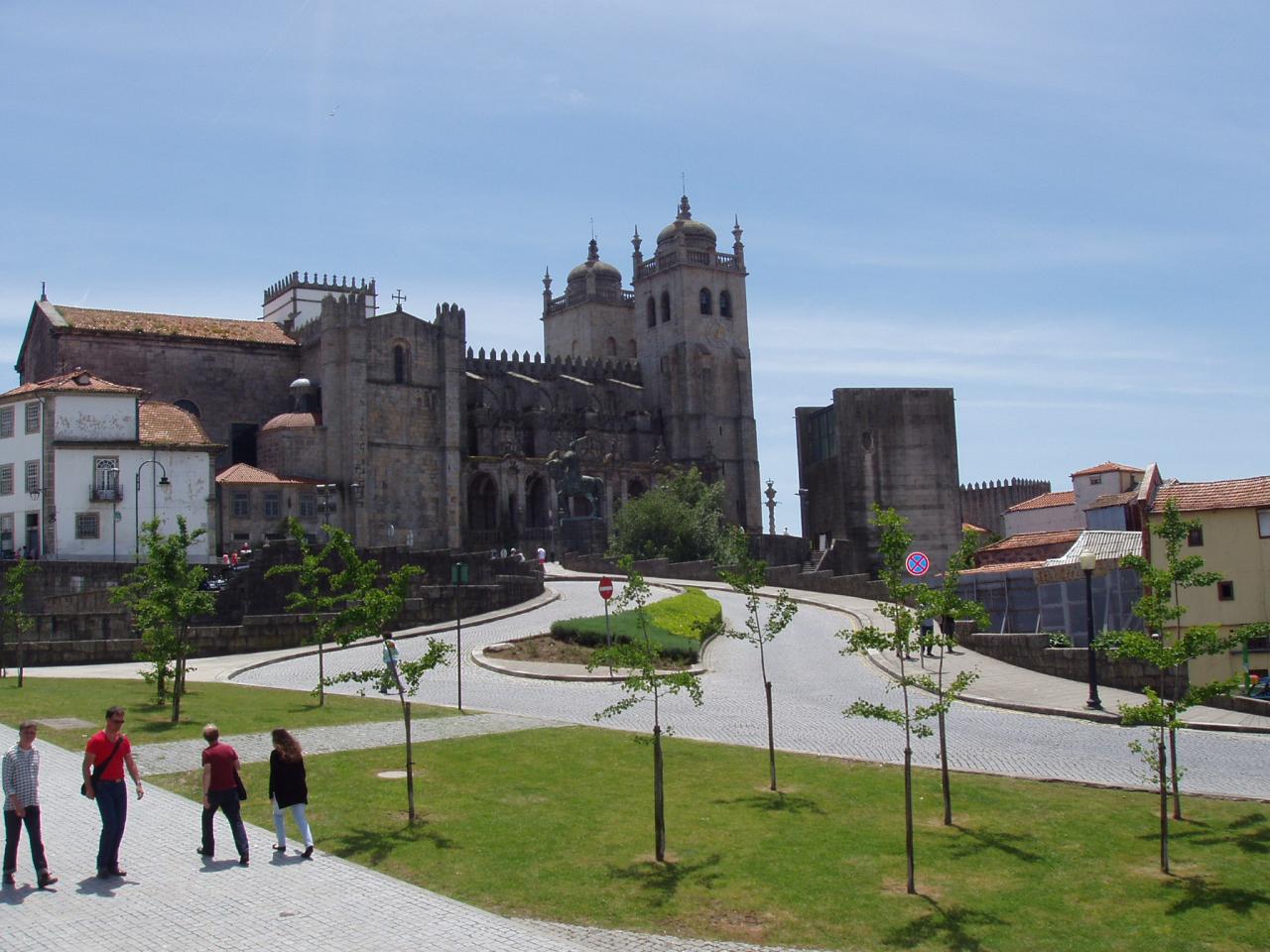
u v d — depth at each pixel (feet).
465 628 198.59
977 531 83.51
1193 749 106.32
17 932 56.75
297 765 70.64
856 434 362.94
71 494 269.03
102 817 65.62
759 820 81.05
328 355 382.42
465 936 57.72
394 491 390.21
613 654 82.28
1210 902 67.26
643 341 515.50
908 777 69.87
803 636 188.34
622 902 65.67
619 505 449.89
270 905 61.26
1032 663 153.58
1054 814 83.51
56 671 157.99
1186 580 82.23
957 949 60.95
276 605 221.25
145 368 372.79
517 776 91.04
